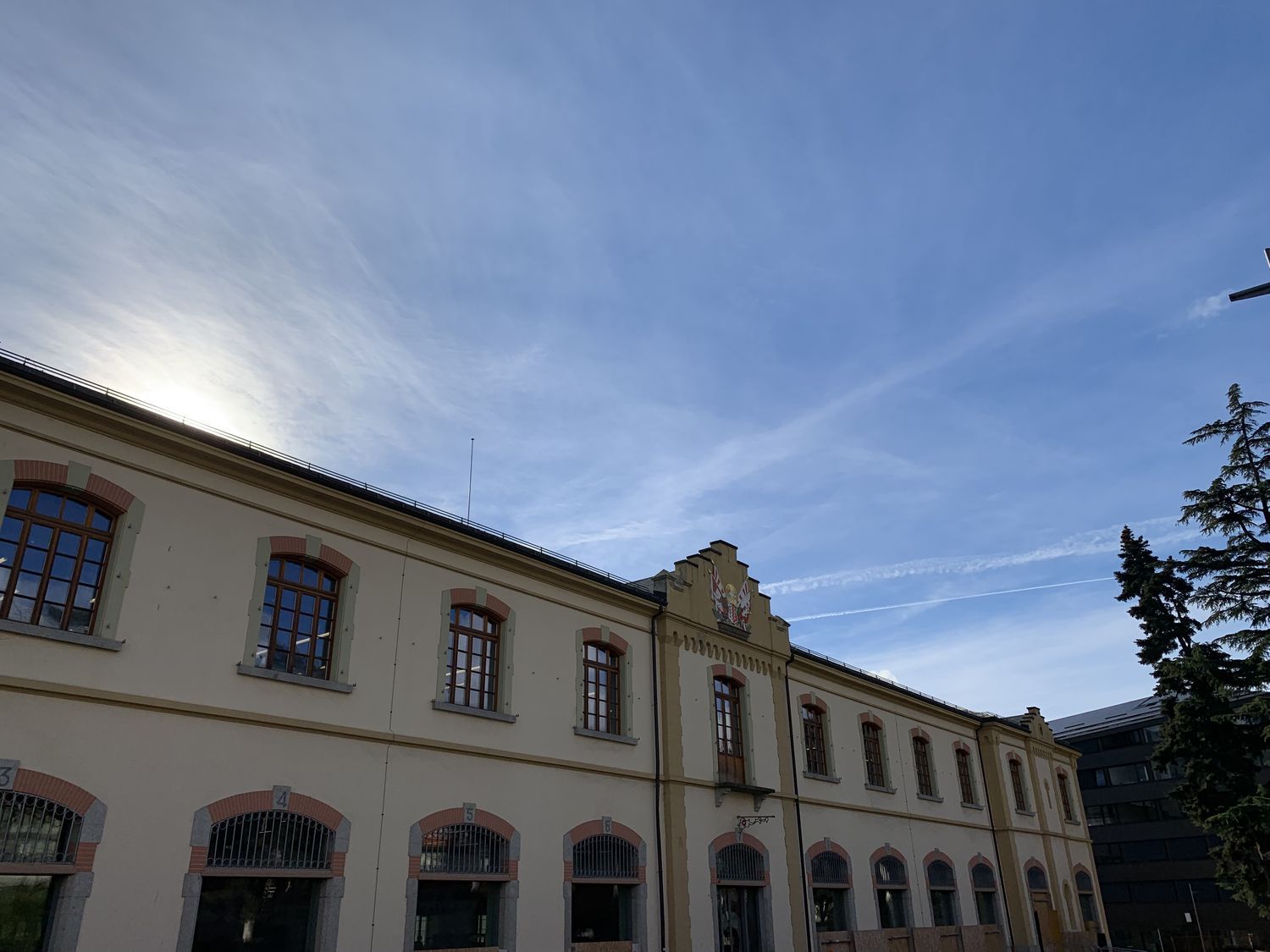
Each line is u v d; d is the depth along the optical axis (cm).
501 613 2083
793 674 3058
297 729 1634
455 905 1798
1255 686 3181
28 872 1264
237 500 1672
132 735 1420
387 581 1873
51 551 1424
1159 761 3906
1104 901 7150
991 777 4100
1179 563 3384
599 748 2219
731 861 2480
